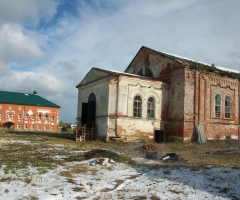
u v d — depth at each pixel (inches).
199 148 775.1
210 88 985.5
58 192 277.0
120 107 870.4
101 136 892.0
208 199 270.4
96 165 426.0
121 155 538.9
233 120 1052.5
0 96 2539.4
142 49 1147.9
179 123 919.0
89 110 948.6
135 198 268.2
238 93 1081.4
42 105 2623.0
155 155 514.3
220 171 395.5
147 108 933.8
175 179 347.6
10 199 249.4
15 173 348.2
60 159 473.7
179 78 940.6
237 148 728.3
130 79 900.0
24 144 668.7
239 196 282.0
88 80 1053.2
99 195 273.4
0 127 2472.9
